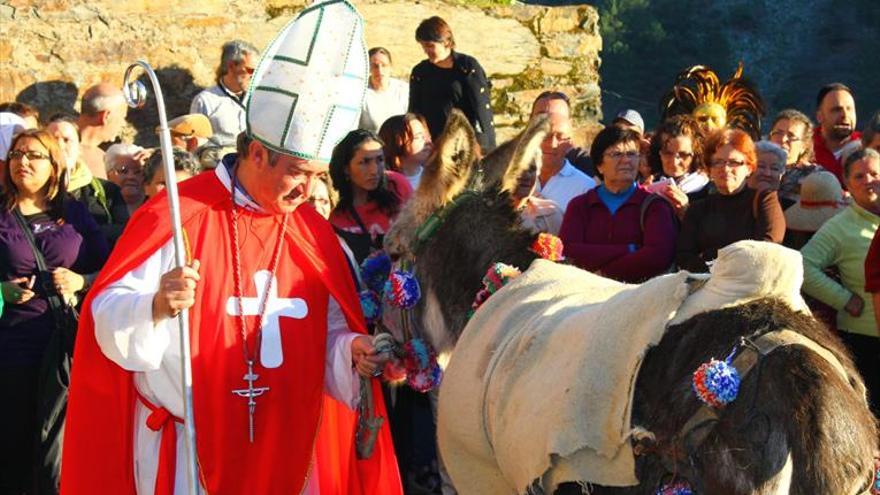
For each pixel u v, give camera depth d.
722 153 6.37
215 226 4.32
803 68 28.12
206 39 10.25
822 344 3.38
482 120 9.31
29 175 6.32
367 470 4.69
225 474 4.26
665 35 27.22
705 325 3.49
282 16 10.52
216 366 4.26
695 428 3.38
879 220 6.71
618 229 6.47
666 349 3.57
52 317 6.22
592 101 11.13
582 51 11.25
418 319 4.99
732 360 3.34
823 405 3.17
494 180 5.08
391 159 7.56
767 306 3.45
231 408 4.27
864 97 27.44
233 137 8.95
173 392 4.24
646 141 8.51
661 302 3.64
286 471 4.34
